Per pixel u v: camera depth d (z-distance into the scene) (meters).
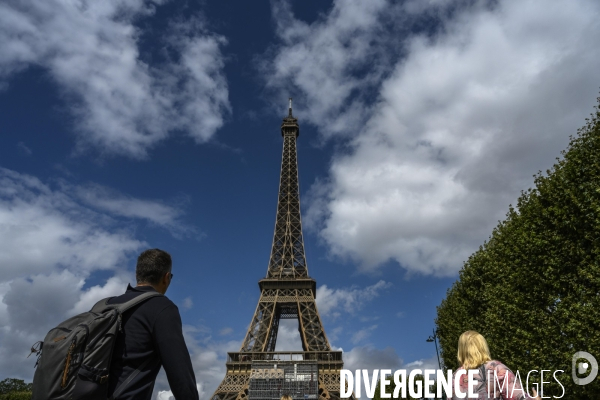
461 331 72.31
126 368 9.96
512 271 57.78
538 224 53.31
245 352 176.38
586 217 47.50
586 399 47.09
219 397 166.50
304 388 167.00
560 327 49.69
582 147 50.84
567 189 49.62
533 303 53.31
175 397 9.82
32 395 8.98
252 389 168.62
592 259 47.88
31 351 9.77
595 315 45.12
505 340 56.31
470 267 73.12
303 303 189.38
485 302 68.69
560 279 49.94
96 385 9.16
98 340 9.38
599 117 50.19
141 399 9.88
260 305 190.62
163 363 9.95
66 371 8.86
